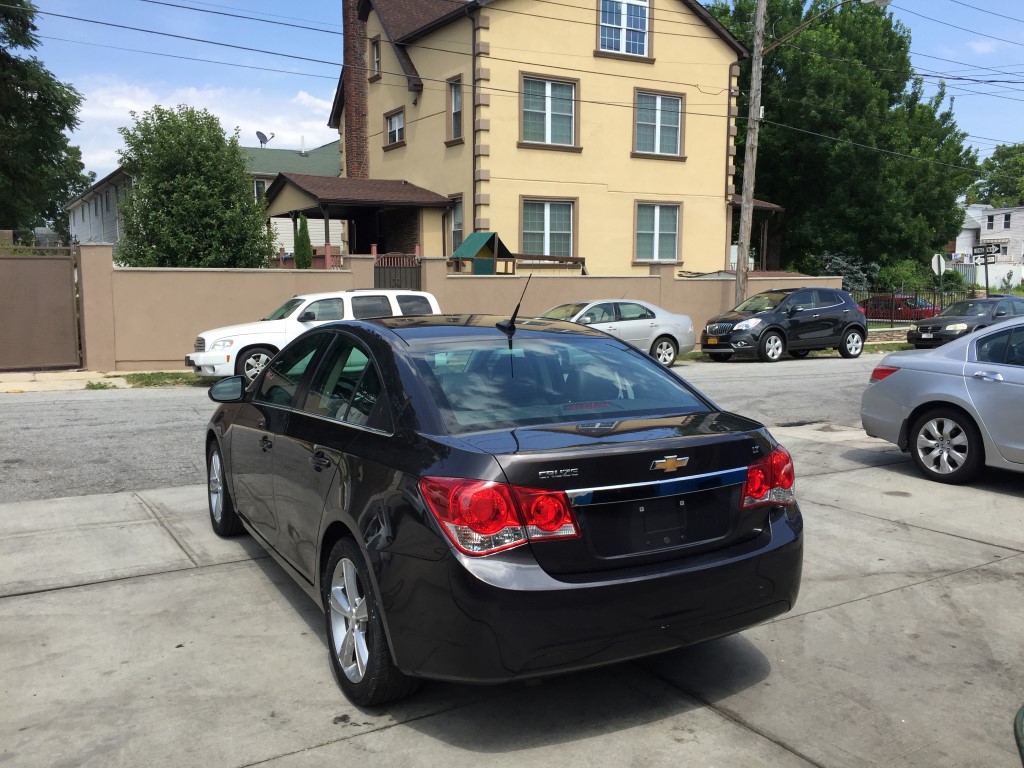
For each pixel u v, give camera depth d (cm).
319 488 395
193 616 456
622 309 1822
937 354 771
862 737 340
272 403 493
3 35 3475
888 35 3856
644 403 397
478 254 2277
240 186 2205
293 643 424
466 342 413
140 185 2142
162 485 737
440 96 2470
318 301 1447
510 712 358
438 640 315
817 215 3644
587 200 2453
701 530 346
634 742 335
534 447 324
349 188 2478
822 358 2134
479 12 2244
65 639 426
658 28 2516
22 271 1586
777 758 325
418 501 323
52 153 3841
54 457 843
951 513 662
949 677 393
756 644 429
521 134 2341
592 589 313
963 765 321
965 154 4000
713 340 2012
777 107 3603
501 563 308
